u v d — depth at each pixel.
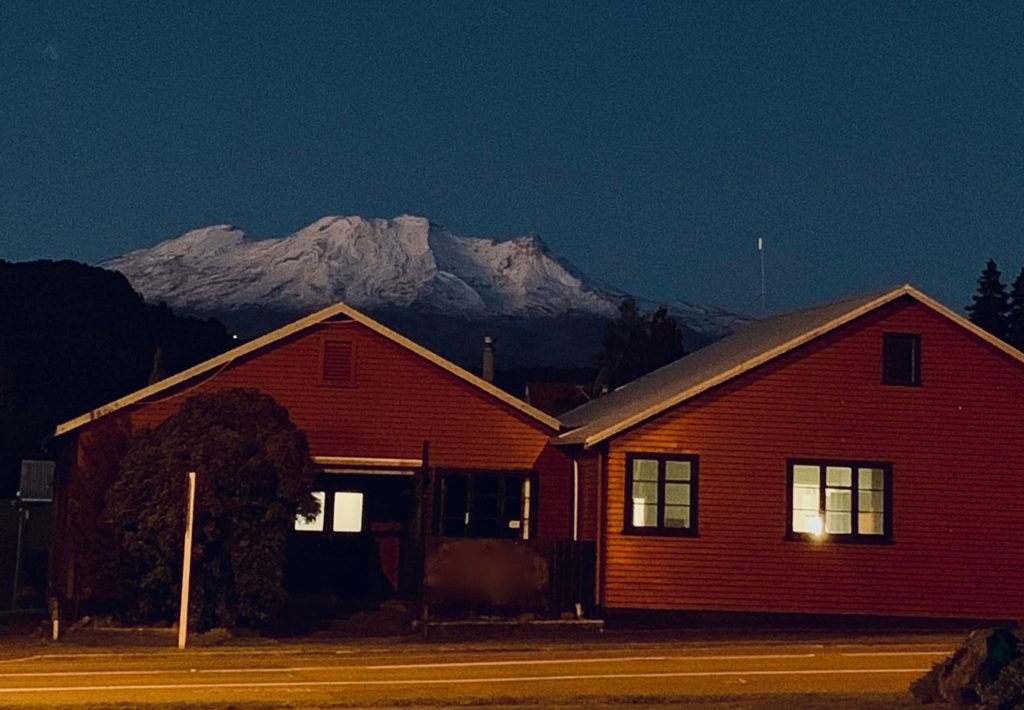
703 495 32.03
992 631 18.75
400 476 35.22
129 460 29.06
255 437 28.75
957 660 18.81
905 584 32.44
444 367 34.75
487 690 21.06
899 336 33.09
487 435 34.81
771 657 25.48
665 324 84.19
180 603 28.06
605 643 28.17
